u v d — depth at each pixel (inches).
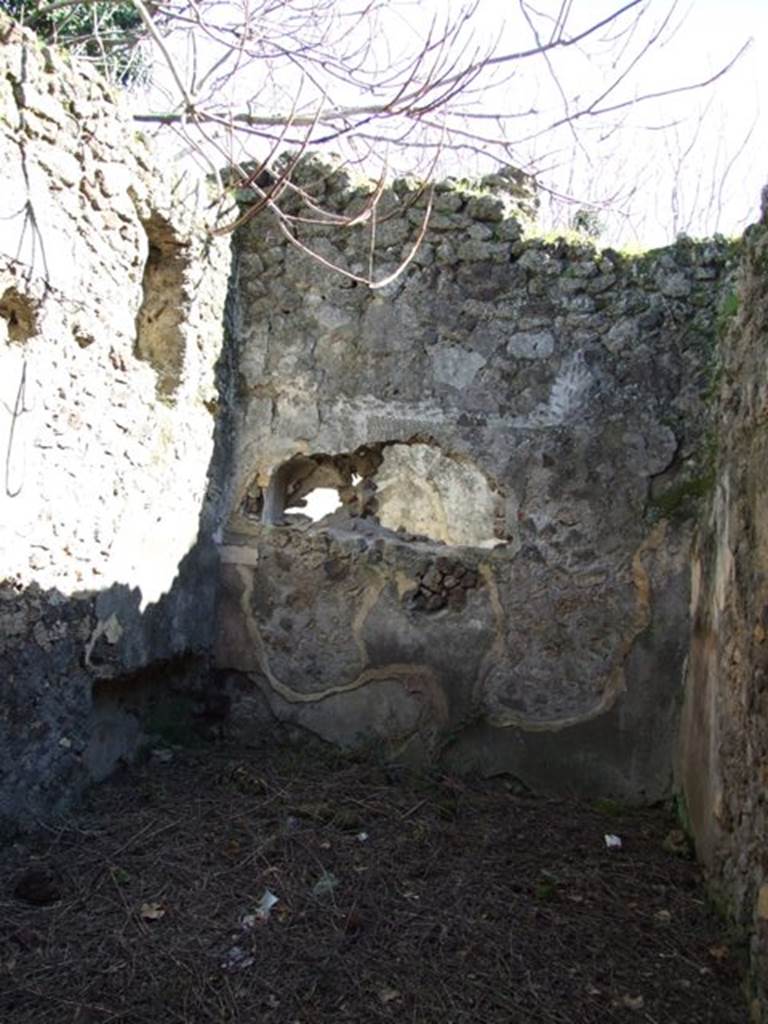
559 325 186.5
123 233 154.6
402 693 189.9
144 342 174.4
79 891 124.2
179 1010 100.7
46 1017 98.2
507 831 158.6
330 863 137.8
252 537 197.8
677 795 172.2
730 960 117.6
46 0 210.1
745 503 124.8
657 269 183.5
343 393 194.7
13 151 126.3
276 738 194.9
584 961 116.3
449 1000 105.5
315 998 104.7
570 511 184.7
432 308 191.3
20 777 136.9
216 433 191.3
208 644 194.5
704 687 150.5
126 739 168.9
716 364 176.6
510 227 188.5
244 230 198.7
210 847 139.4
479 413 189.2
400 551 191.3
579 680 182.4
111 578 156.3
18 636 134.8
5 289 128.6
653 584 180.1
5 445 129.5
